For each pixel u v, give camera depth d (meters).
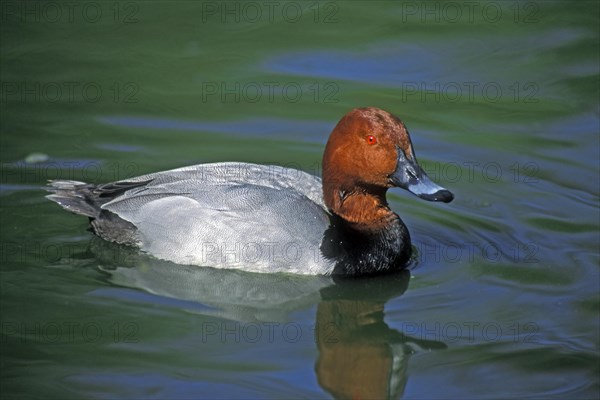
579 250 13.04
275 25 19.28
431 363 10.61
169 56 18.28
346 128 12.34
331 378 10.21
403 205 14.53
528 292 12.05
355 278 12.43
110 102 16.91
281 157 15.41
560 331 11.16
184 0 19.94
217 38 18.84
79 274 12.24
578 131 16.16
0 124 16.06
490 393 10.02
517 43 18.56
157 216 12.41
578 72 17.69
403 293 12.20
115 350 10.57
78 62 17.95
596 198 14.39
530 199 14.42
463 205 14.34
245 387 9.97
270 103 16.92
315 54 18.36
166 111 16.62
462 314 11.61
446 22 19.33
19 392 9.76
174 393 9.82
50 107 16.66
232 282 12.23
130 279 12.22
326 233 12.33
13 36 18.64
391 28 19.12
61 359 10.37
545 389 10.05
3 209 13.62
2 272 12.16
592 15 19.42
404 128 12.27
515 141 15.94
